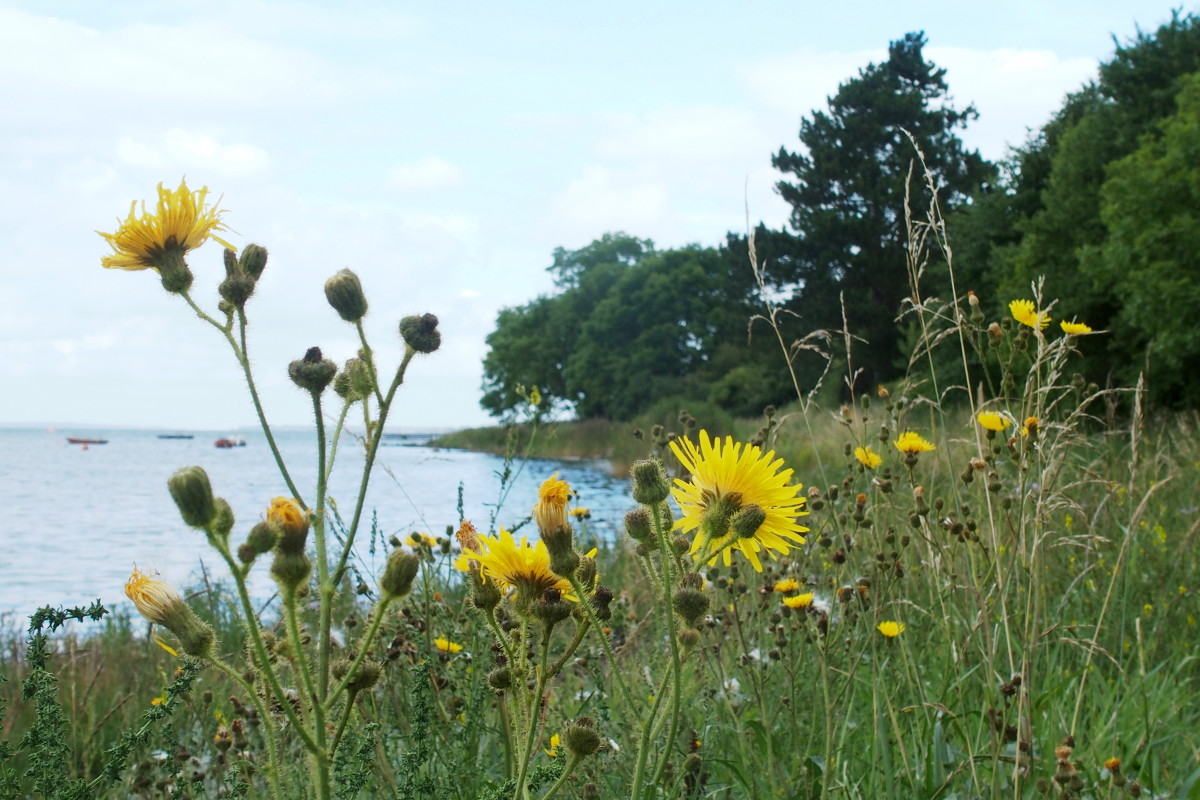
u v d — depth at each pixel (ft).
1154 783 8.98
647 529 5.73
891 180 134.41
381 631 9.37
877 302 135.95
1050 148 99.50
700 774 8.52
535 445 13.85
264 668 4.41
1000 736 8.40
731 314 154.10
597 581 5.58
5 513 68.49
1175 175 62.59
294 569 4.54
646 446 16.01
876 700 9.19
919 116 142.20
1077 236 79.97
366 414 5.33
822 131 145.69
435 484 63.52
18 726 11.84
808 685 10.69
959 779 8.89
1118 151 82.64
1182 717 11.02
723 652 11.78
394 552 4.66
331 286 5.20
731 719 10.64
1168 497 19.30
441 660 9.97
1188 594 14.28
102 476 129.80
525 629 5.45
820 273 140.56
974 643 10.75
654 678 9.98
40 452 252.62
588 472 94.27
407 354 5.28
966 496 12.66
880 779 9.16
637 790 5.09
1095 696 11.10
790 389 138.41
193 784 8.91
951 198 136.26
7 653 18.08
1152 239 62.28
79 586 33.68
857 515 10.78
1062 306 75.61
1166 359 60.39
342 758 6.77
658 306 185.98
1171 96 86.84
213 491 4.35
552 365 210.38
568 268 240.32
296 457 142.61
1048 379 8.75
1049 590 13.19
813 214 137.49
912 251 11.48
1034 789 8.45
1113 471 16.61
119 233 5.63
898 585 11.28
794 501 5.68
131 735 5.96
